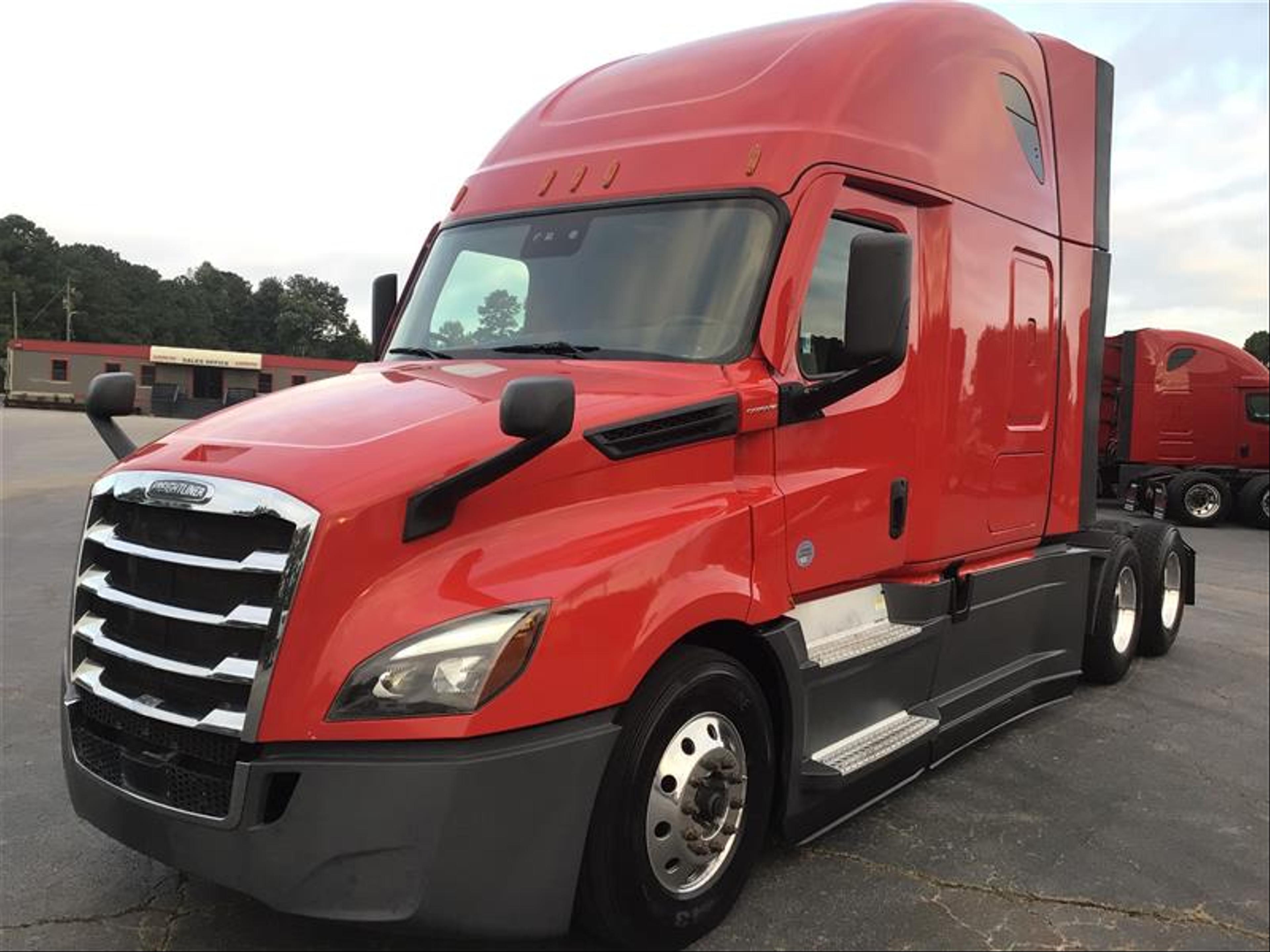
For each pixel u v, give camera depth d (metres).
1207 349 17.86
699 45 4.68
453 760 2.57
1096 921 3.53
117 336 110.62
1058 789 4.77
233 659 2.62
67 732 3.05
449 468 2.75
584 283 3.99
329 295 129.00
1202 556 13.62
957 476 4.66
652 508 3.15
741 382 3.49
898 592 4.41
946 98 4.65
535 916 2.75
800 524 3.63
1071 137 5.82
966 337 4.69
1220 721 5.95
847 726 3.98
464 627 2.62
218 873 2.63
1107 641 6.48
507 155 4.71
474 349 4.09
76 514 13.27
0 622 7.27
